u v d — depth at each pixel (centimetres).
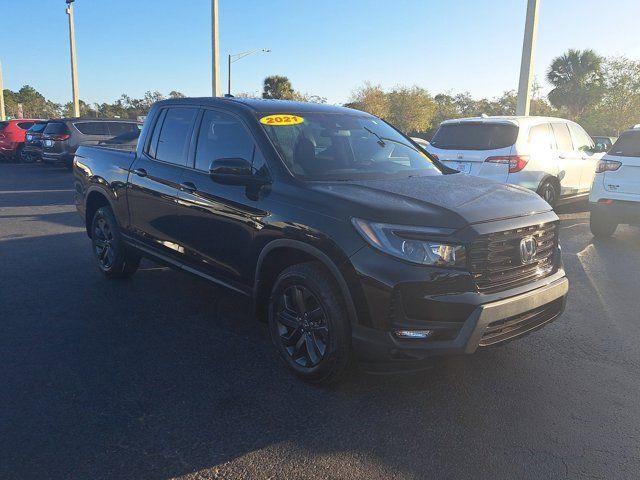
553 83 4391
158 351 425
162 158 505
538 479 279
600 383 379
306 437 313
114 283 596
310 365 366
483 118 916
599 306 534
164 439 310
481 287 328
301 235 356
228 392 363
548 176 910
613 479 279
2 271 642
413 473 283
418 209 333
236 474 281
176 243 481
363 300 327
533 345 442
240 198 406
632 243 810
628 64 4053
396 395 361
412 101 5881
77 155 650
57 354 417
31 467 284
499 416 337
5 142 2311
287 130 429
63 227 918
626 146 778
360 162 435
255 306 409
